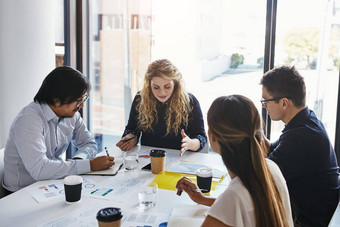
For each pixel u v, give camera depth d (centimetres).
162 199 151
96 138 375
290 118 178
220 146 111
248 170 105
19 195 152
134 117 249
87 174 179
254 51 390
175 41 380
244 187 103
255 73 381
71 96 184
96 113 370
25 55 271
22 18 265
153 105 237
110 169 184
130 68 349
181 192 146
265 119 305
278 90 175
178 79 230
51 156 201
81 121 231
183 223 121
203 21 416
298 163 167
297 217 169
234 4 405
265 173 105
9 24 254
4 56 252
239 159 106
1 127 254
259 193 102
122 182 169
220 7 413
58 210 138
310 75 304
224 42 416
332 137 292
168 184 168
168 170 187
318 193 167
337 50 290
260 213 101
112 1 344
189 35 402
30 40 274
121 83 356
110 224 116
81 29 345
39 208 140
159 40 355
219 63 411
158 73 223
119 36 347
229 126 107
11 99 261
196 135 236
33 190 158
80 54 350
